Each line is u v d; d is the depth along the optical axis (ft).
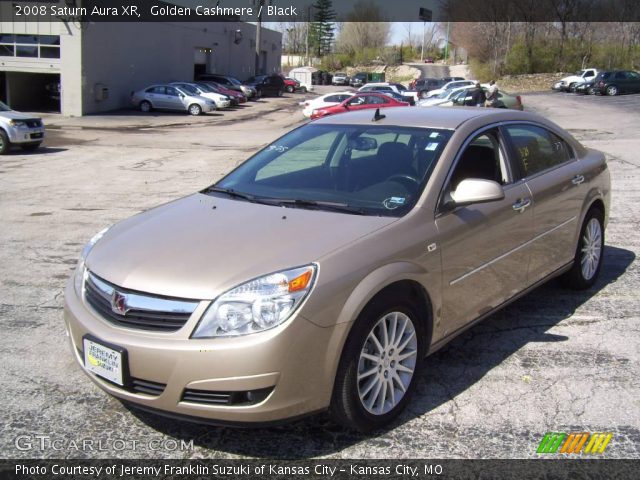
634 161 44.68
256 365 9.52
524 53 191.62
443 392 12.70
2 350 14.74
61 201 34.19
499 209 13.66
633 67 186.39
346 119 15.79
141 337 10.00
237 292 9.82
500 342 15.02
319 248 10.63
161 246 11.27
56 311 17.35
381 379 11.11
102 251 11.75
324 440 11.09
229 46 184.75
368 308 10.65
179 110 120.16
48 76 118.62
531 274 15.20
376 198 12.60
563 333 15.49
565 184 16.16
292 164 14.57
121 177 43.68
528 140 15.78
